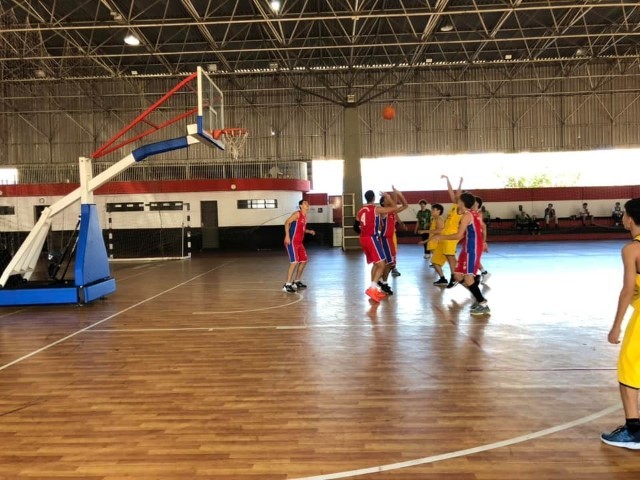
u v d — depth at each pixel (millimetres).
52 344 5453
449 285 8656
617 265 11750
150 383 4055
